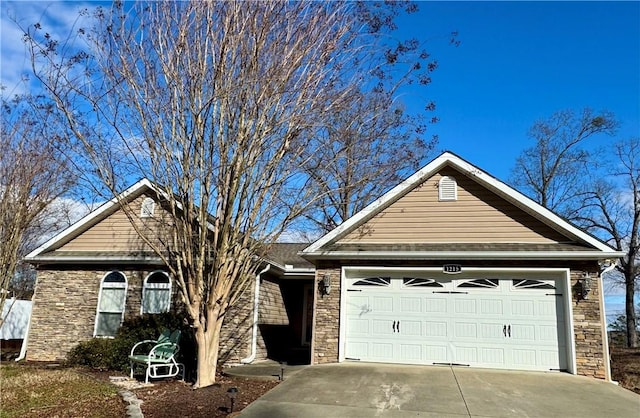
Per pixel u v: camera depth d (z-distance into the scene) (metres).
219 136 9.67
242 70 9.49
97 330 14.67
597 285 10.87
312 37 9.85
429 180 12.82
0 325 13.23
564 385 9.51
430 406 7.89
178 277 9.88
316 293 12.35
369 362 11.66
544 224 11.84
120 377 11.11
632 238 26.23
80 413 7.48
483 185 12.38
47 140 14.01
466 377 10.01
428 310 11.79
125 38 9.70
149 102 9.69
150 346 12.07
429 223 12.48
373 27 10.52
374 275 12.27
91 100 9.67
